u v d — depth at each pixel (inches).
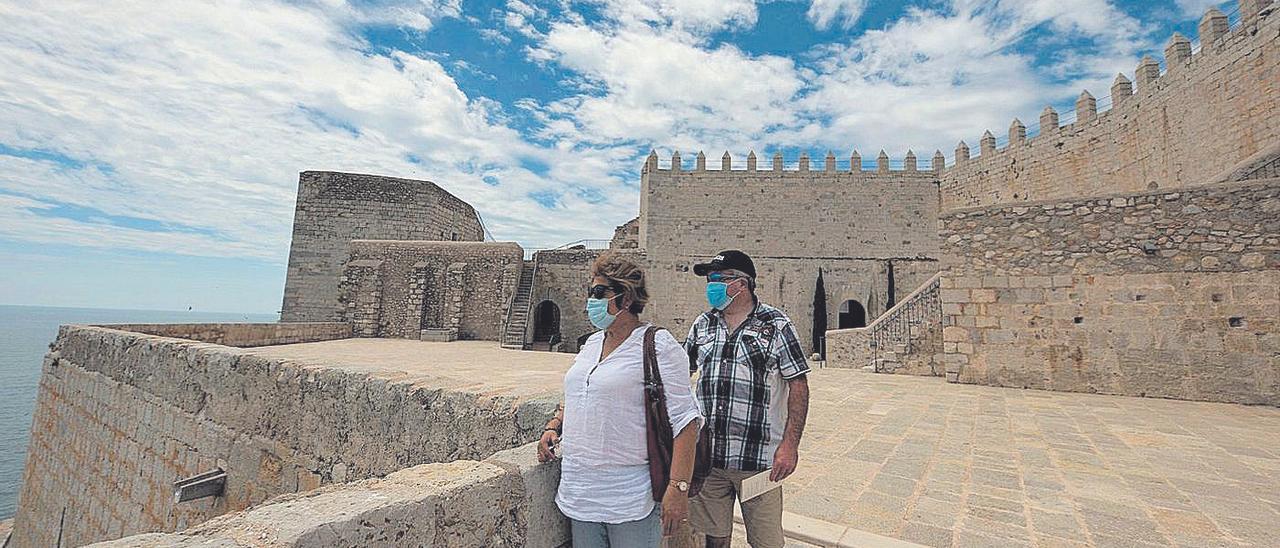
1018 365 505.7
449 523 90.7
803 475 234.8
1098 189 911.7
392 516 82.4
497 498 100.3
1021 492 213.6
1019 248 512.4
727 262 139.9
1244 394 410.6
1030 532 176.1
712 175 1315.2
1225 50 670.5
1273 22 606.5
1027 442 292.8
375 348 890.1
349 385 257.0
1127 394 453.7
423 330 1152.2
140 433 377.7
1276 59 603.8
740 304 142.9
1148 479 229.1
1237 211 424.2
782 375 132.3
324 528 73.7
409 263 1216.2
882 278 1247.5
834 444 288.7
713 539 135.0
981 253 530.9
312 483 261.4
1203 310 430.0
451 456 209.8
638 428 100.4
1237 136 653.9
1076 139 956.0
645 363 101.8
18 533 486.6
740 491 130.7
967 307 534.6
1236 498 206.1
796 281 1259.2
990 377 518.6
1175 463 252.7
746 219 1293.1
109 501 390.6
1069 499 205.6
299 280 1321.4
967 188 1194.6
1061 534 174.6
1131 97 844.0
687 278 1283.2
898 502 203.0
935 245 1248.8
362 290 1191.6
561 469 109.5
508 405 197.6
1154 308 448.5
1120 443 290.2
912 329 680.4
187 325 731.4
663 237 1302.9
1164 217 450.6
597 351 110.7
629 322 109.0
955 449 278.1
